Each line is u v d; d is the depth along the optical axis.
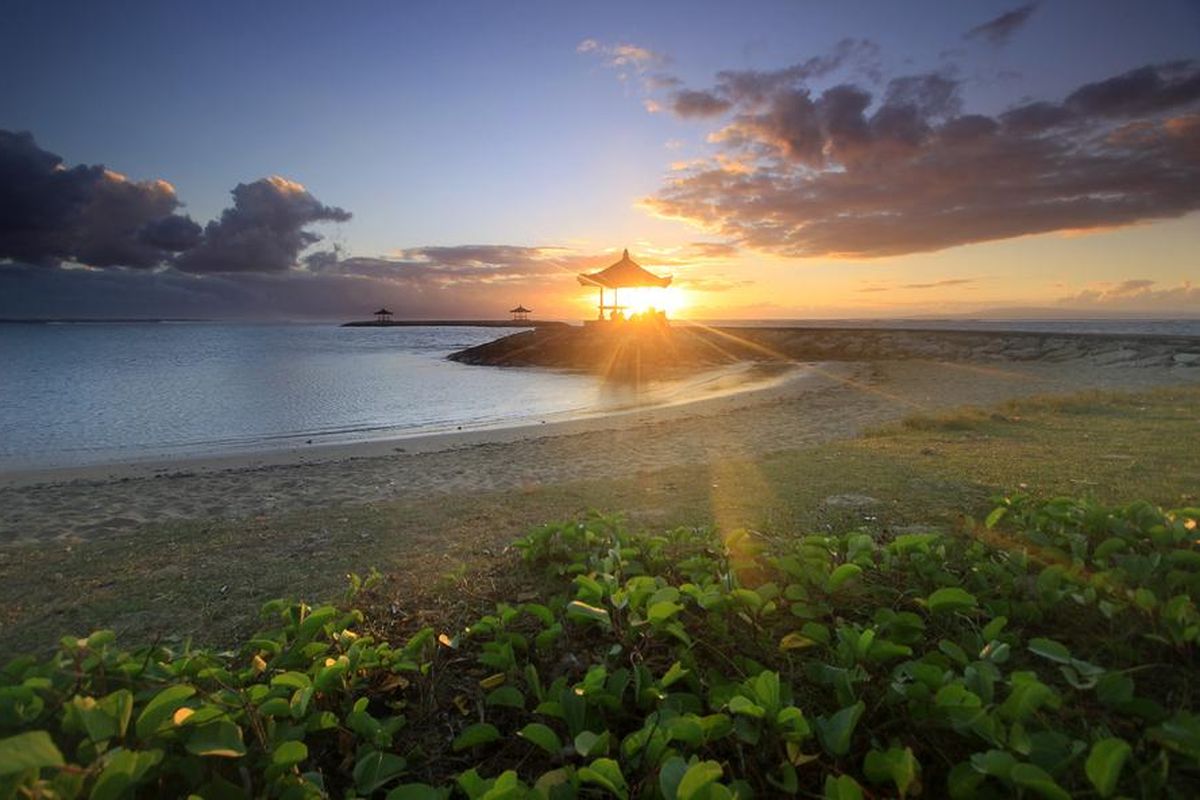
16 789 1.43
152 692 2.01
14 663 2.29
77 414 21.05
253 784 1.82
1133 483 5.42
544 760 2.11
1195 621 2.37
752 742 1.87
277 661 2.46
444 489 8.48
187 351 72.31
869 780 1.85
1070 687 2.25
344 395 27.38
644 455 10.55
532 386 31.39
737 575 3.29
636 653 2.55
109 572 4.61
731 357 45.88
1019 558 3.11
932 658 2.26
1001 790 1.73
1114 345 31.36
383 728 2.08
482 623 2.76
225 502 8.21
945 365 31.69
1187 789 1.73
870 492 5.56
